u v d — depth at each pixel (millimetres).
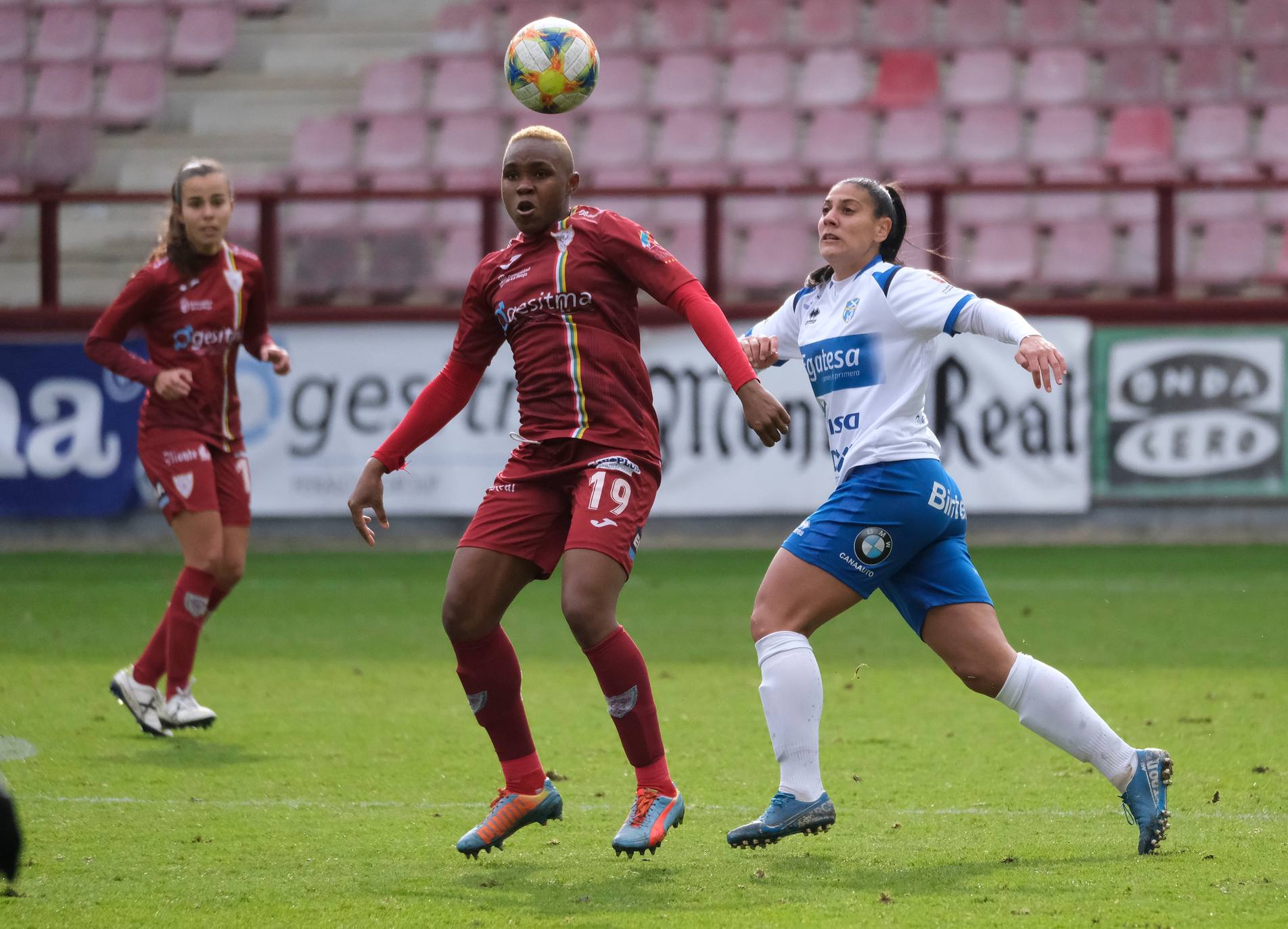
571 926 12680
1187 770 19188
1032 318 43344
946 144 59312
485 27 66500
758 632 14820
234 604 35500
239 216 51469
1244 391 43062
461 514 44031
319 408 44219
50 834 16250
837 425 15227
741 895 13648
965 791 18156
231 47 65875
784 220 56250
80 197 45031
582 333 14945
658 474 15320
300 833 16328
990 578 37750
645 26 65500
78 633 31688
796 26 65438
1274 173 56719
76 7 66312
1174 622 31672
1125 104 60438
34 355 44312
